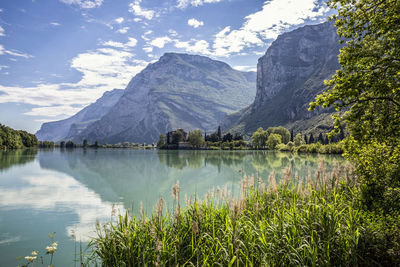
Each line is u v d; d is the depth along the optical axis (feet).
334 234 20.92
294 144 339.36
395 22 27.81
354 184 33.45
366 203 27.76
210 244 21.56
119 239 21.35
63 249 33.50
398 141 27.37
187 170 133.18
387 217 22.38
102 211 54.95
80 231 41.34
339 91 29.94
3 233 40.96
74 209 57.00
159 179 104.88
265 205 28.58
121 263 20.02
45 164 173.99
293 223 21.48
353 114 29.55
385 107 28.53
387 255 19.70
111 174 123.34
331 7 32.48
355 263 18.74
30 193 76.48
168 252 19.53
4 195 73.51
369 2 30.04
